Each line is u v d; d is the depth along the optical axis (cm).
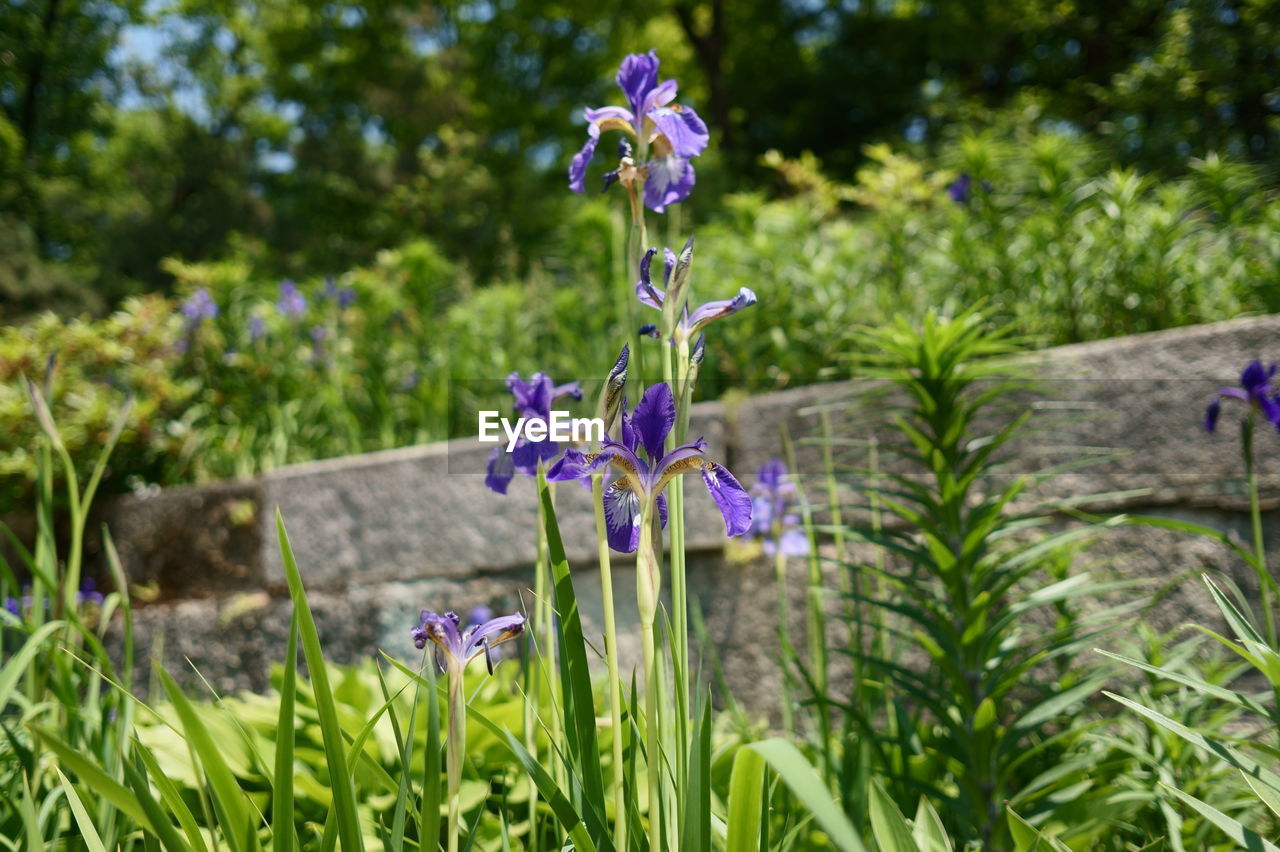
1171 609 327
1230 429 327
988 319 404
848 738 255
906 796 253
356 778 244
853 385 390
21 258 1858
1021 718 236
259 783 241
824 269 504
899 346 271
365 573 478
